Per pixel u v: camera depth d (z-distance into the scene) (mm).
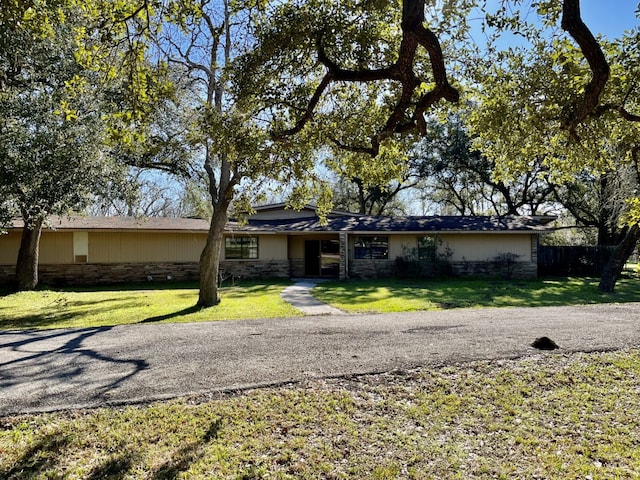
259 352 5789
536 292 13430
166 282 17312
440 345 6035
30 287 14438
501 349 5781
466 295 12680
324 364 5180
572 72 4789
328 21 4559
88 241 16766
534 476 2893
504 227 18062
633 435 3461
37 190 8773
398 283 16250
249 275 18719
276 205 20984
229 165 10758
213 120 5871
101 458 3104
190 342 6441
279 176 6883
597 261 20188
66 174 9195
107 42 4770
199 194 20078
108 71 5047
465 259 18250
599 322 7828
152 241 17625
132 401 4086
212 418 3738
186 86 10797
